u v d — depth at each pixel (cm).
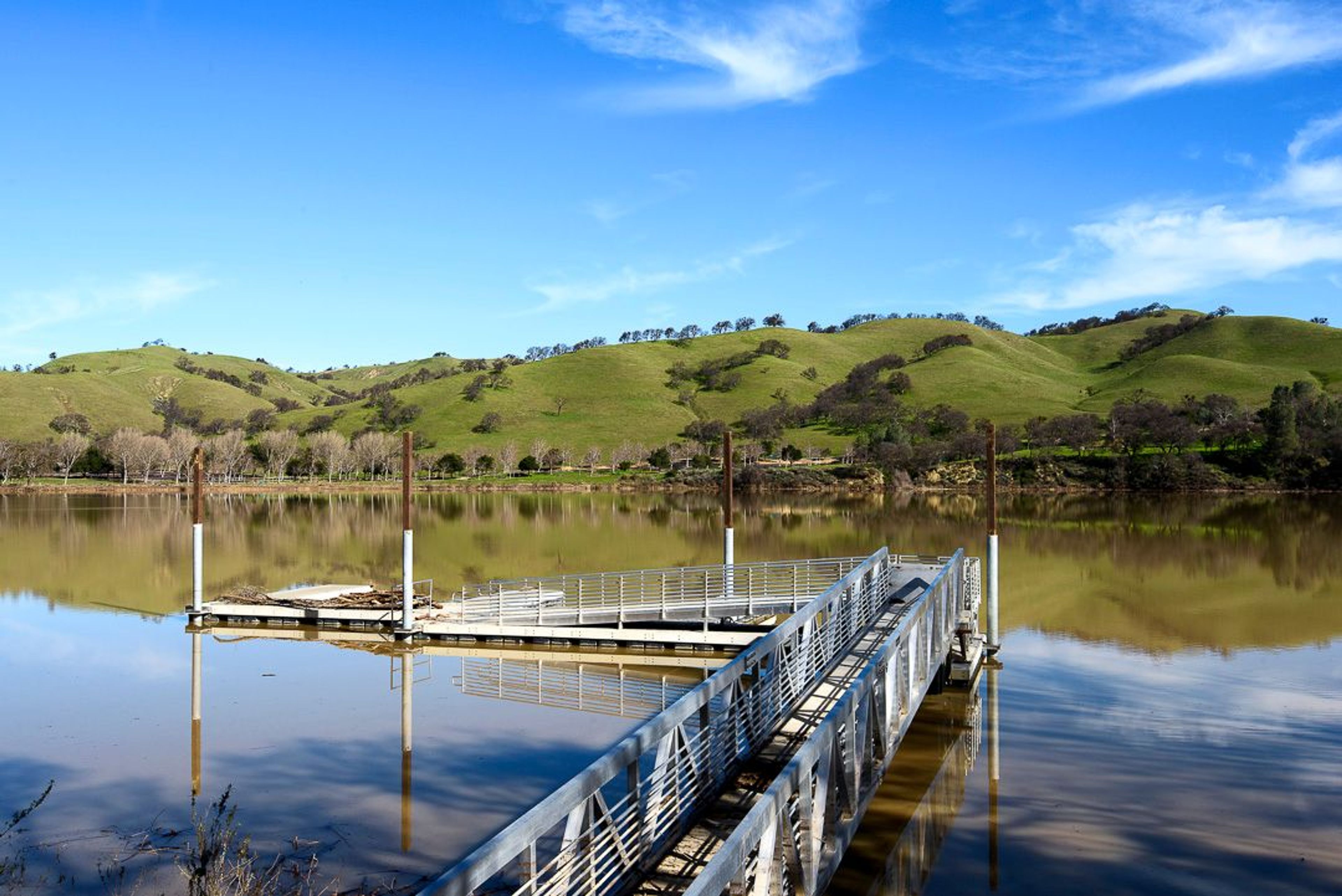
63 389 17862
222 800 1070
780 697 1296
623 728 1811
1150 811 1337
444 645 2683
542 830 686
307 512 8388
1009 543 5216
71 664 2411
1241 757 1576
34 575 4156
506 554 5088
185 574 4225
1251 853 1198
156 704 1995
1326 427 10500
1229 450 10738
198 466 2998
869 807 1347
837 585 1681
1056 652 2422
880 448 11656
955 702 1934
